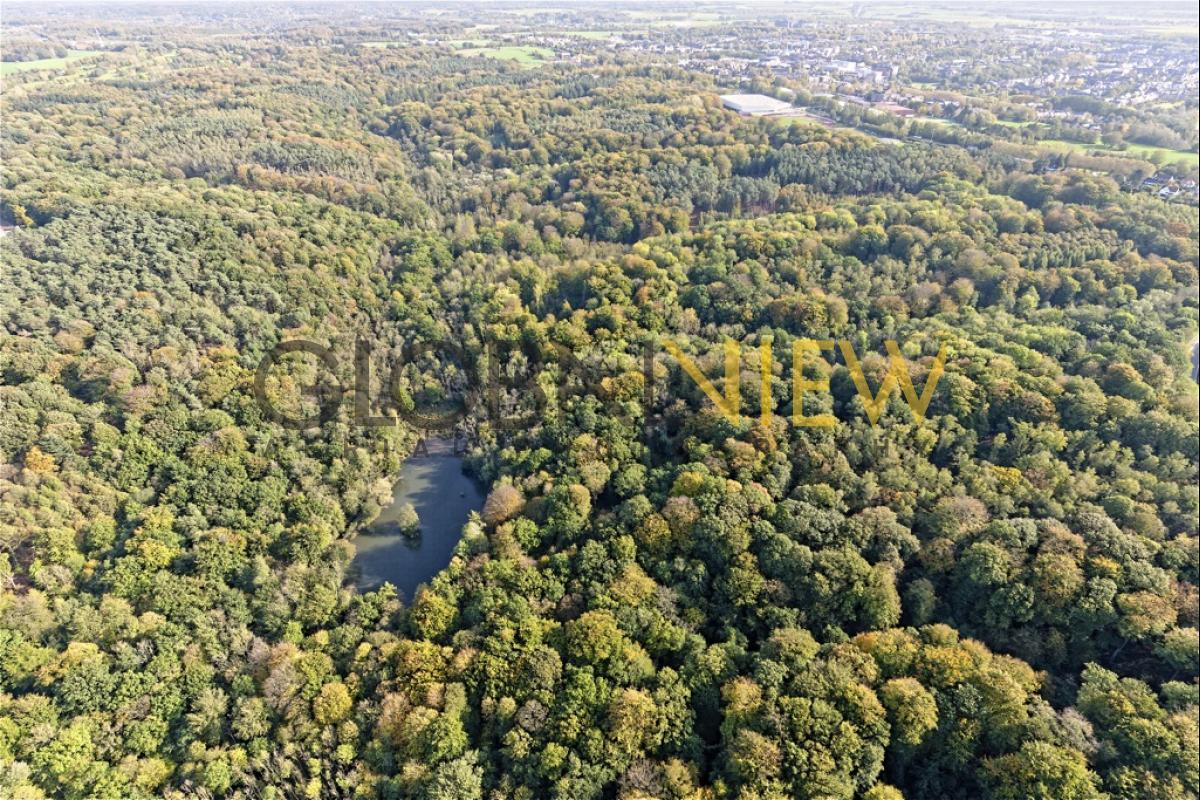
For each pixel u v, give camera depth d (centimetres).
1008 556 9325
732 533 9881
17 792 7438
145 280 14238
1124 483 10481
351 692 8856
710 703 8381
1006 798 7256
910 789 7781
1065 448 11188
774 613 9281
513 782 7812
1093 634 9019
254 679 9075
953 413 11850
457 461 14138
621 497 11444
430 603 9806
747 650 9175
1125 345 13175
